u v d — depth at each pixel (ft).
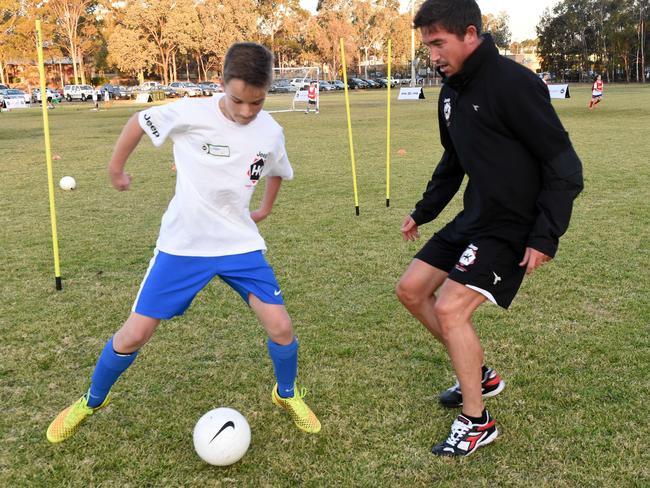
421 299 9.29
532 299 14.28
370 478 8.02
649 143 41.65
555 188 7.55
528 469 8.13
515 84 7.43
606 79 223.30
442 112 8.68
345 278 16.05
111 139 55.42
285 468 8.26
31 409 9.84
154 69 228.63
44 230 21.70
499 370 10.89
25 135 60.18
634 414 9.36
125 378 10.82
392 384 10.51
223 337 12.55
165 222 8.41
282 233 20.66
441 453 8.47
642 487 7.68
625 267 16.35
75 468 8.30
